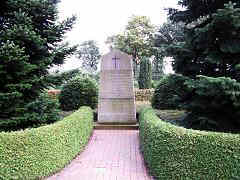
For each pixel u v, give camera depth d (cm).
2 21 639
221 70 605
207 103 558
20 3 612
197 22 667
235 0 573
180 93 623
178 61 645
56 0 737
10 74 581
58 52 680
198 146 409
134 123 960
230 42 545
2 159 409
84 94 1102
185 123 622
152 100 1062
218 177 396
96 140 777
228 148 395
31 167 443
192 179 409
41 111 644
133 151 668
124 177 492
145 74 1798
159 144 462
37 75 653
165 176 438
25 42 601
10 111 573
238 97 482
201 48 597
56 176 491
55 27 671
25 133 442
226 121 565
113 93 979
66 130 557
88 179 480
